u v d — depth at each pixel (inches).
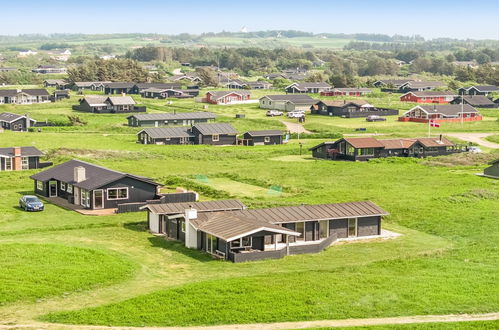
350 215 2623.0
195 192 3363.7
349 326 1621.6
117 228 2731.3
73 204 3181.6
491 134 6318.9
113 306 1758.1
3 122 6368.1
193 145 5610.2
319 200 3260.3
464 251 2359.7
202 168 4311.0
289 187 3639.3
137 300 1798.7
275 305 1765.5
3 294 1825.8
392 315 1717.5
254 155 5044.3
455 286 1923.0
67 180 3233.3
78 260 2160.4
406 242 2573.8
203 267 2175.2
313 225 2561.5
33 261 2132.1
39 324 1635.1
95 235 2598.4
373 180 3951.8
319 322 1667.1
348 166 4530.0
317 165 4562.0
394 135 6112.2
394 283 1948.8
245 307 1749.5
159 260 2262.6
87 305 1782.7
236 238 2246.6
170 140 5639.8
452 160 4785.9
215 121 7012.8
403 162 4741.6
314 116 7696.9
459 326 1622.8
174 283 1984.5
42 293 1845.5
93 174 3235.7
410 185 3764.8
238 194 3462.1
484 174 4136.3
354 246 2512.3
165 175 3986.2
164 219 2647.6
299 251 2390.5
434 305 1776.6
